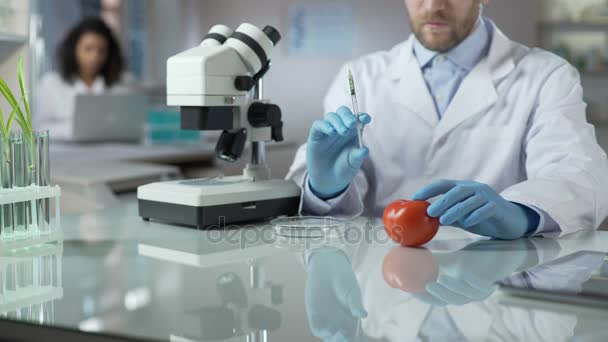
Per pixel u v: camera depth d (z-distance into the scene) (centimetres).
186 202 128
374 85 186
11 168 115
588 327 69
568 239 121
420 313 75
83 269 96
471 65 176
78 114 362
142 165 260
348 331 69
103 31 491
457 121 173
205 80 125
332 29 628
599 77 526
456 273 94
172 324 71
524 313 74
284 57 646
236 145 135
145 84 609
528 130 171
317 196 144
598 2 520
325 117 129
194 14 670
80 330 70
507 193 130
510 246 114
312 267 98
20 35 190
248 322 72
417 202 112
